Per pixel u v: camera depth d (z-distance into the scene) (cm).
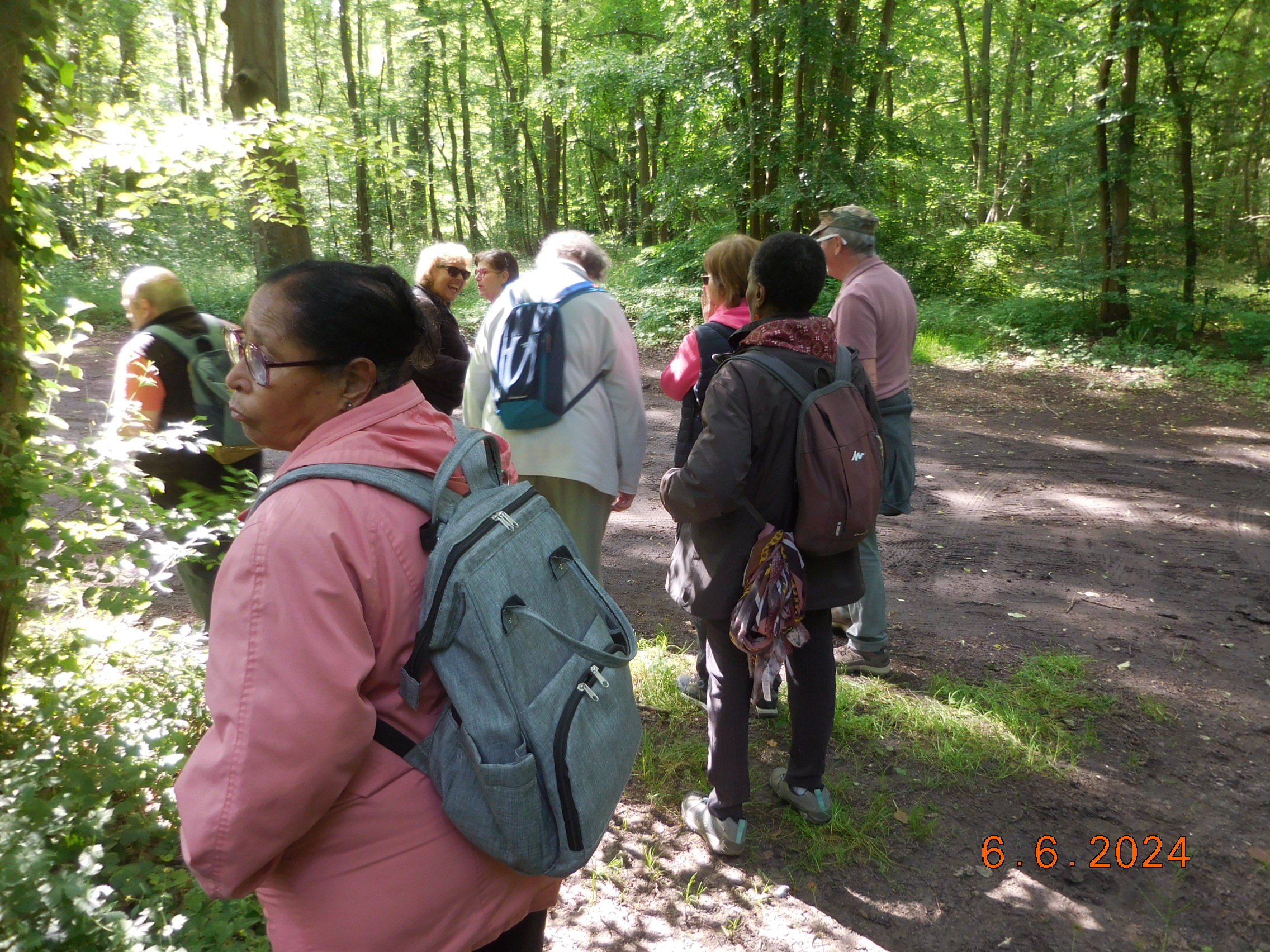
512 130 2722
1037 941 241
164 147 254
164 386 280
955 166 2145
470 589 122
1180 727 343
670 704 341
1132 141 1266
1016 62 2195
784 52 1410
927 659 391
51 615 296
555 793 125
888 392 355
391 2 2584
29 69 213
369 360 132
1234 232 1362
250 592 114
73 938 179
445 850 125
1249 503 635
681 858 266
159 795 237
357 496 122
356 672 115
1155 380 1062
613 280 1683
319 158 325
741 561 246
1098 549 539
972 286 1545
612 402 321
